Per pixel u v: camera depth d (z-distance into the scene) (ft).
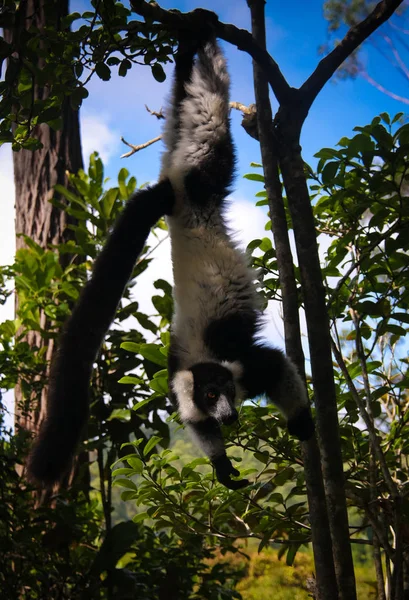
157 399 18.06
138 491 13.10
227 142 13.37
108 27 11.21
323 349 11.02
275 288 14.24
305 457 11.14
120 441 17.94
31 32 11.60
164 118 14.06
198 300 12.53
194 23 12.07
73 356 10.60
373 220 13.04
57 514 16.66
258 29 12.96
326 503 10.72
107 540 15.90
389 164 12.82
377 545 13.25
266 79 12.48
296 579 23.50
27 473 9.57
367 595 21.94
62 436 9.74
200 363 12.05
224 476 11.95
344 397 13.66
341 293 14.61
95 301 11.28
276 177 12.10
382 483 14.15
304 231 11.57
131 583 15.92
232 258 12.71
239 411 12.84
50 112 11.94
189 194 12.98
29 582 16.31
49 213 25.09
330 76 12.21
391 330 13.17
